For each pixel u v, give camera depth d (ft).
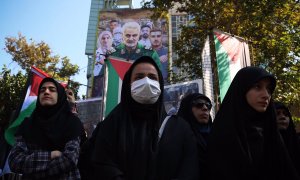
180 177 6.66
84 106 26.84
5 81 48.03
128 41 104.88
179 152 7.11
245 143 6.88
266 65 32.48
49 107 9.18
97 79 102.73
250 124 7.21
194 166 6.89
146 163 6.87
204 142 9.11
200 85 21.58
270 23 32.40
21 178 8.63
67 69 68.13
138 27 105.70
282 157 7.08
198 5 34.14
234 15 32.71
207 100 10.61
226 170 6.67
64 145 8.72
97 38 107.04
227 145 6.87
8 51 65.67
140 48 103.40
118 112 7.67
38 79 16.74
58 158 7.99
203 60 21.01
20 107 15.74
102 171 6.78
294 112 36.42
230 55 20.48
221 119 7.35
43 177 7.86
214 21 33.45
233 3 32.91
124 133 7.16
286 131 10.00
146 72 7.90
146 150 7.00
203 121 10.27
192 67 36.83
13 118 15.24
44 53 67.36
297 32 31.73
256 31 32.01
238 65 20.57
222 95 19.10
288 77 30.50
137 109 7.59
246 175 6.61
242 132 6.95
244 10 30.78
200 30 34.47
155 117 7.61
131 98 7.75
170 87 22.77
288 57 31.40
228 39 20.83
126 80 8.07
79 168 8.88
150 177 6.71
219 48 20.22
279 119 10.05
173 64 38.78
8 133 12.75
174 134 7.32
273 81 7.34
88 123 26.05
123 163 6.86
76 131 8.86
